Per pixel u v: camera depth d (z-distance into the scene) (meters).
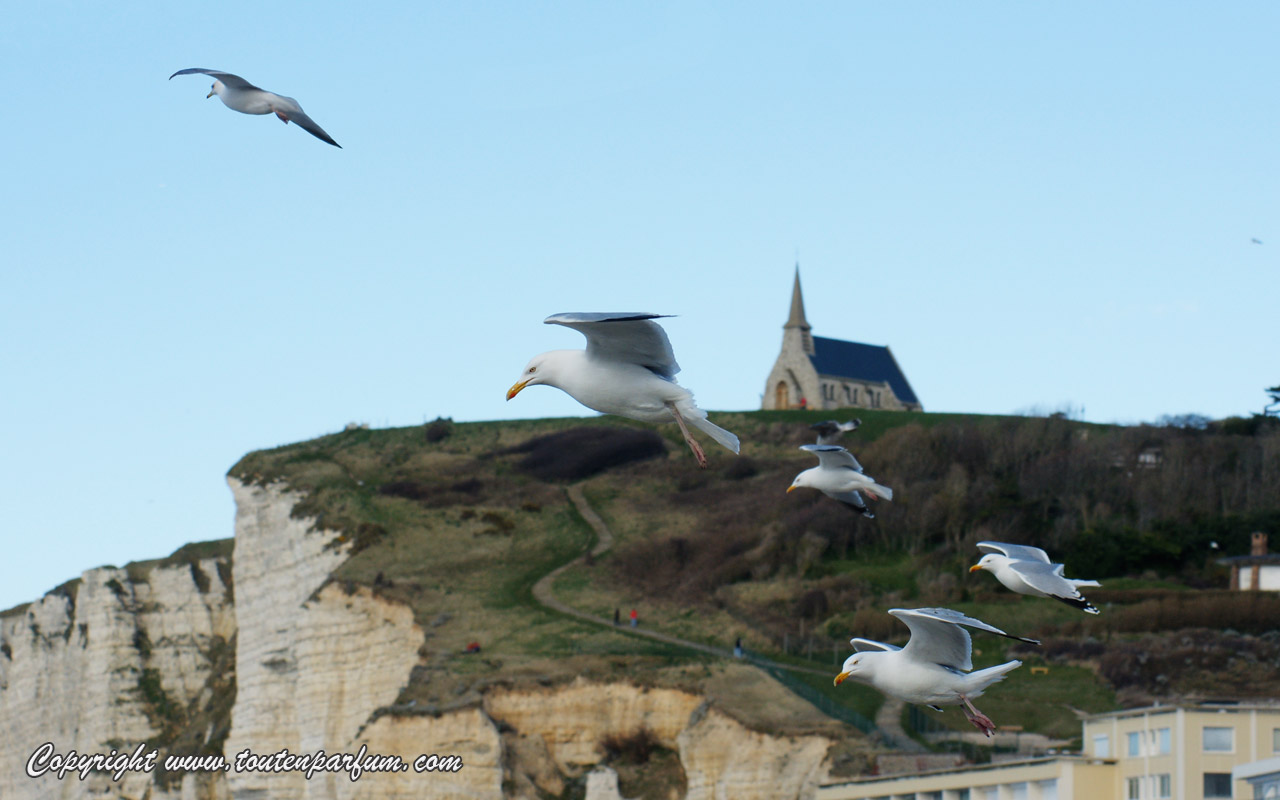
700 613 86.81
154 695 103.38
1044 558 24.09
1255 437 105.38
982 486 98.88
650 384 21.97
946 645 22.12
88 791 97.56
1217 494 96.81
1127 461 102.19
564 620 82.62
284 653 95.88
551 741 68.31
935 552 90.50
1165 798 45.97
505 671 71.75
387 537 101.25
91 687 103.81
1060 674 67.25
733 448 21.86
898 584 86.88
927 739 58.84
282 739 90.00
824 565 91.94
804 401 148.88
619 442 125.25
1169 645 68.06
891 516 94.31
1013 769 48.38
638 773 66.25
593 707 68.75
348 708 83.50
